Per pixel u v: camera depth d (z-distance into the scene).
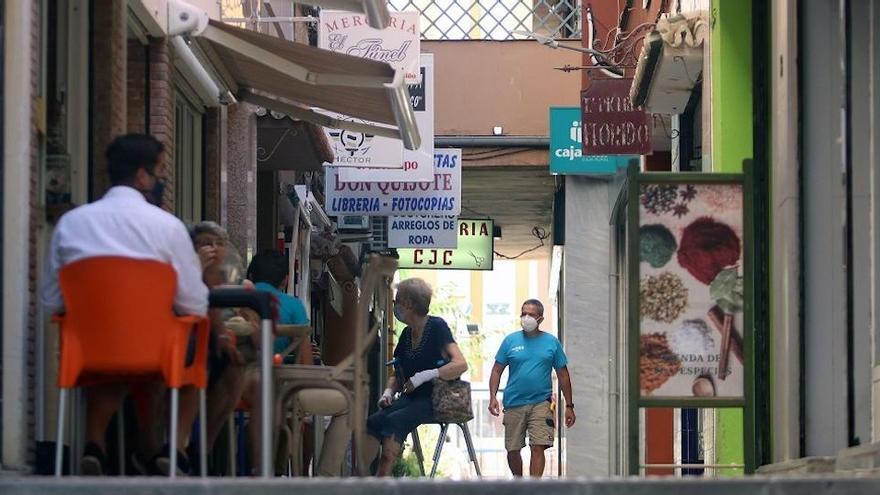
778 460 13.29
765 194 14.66
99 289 9.13
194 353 9.61
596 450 29.80
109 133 13.66
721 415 15.94
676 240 12.17
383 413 15.37
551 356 21.36
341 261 33.34
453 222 32.47
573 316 30.09
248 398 11.64
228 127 20.98
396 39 24.05
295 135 23.34
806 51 13.06
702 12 17.47
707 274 12.17
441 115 34.94
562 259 36.28
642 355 12.16
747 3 16.17
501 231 43.25
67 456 10.73
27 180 10.65
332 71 14.68
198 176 18.80
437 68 35.09
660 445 24.64
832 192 12.95
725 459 15.89
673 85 19.83
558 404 36.75
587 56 33.19
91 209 9.51
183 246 9.50
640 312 12.15
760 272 14.50
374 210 29.16
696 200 12.19
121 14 13.94
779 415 13.24
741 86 16.17
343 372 11.44
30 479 7.48
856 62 12.75
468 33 36.09
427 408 15.38
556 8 35.50
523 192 37.47
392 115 16.58
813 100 13.02
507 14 35.75
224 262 11.53
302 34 27.72
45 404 10.98
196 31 15.40
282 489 7.34
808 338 12.89
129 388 10.23
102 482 7.36
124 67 14.11
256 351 11.62
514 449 21.38
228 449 12.08
